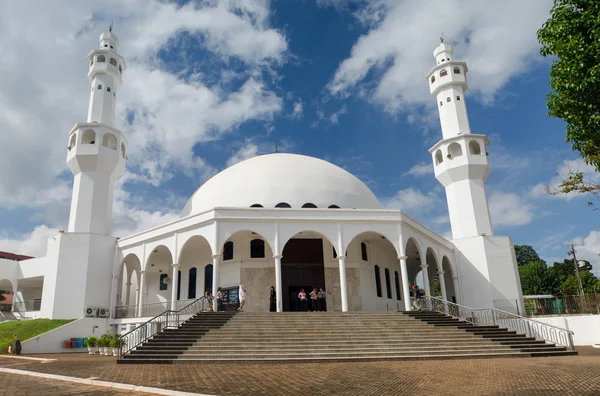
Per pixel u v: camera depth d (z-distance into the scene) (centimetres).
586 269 6806
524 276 5841
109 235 3219
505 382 1084
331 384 1075
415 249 3381
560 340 2503
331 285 2917
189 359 1609
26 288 4266
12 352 2353
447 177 3581
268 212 2605
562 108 1180
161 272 3372
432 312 2364
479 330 2116
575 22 1110
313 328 2000
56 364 1602
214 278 2466
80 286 2977
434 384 1070
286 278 2894
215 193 3183
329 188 3166
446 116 3734
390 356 1705
